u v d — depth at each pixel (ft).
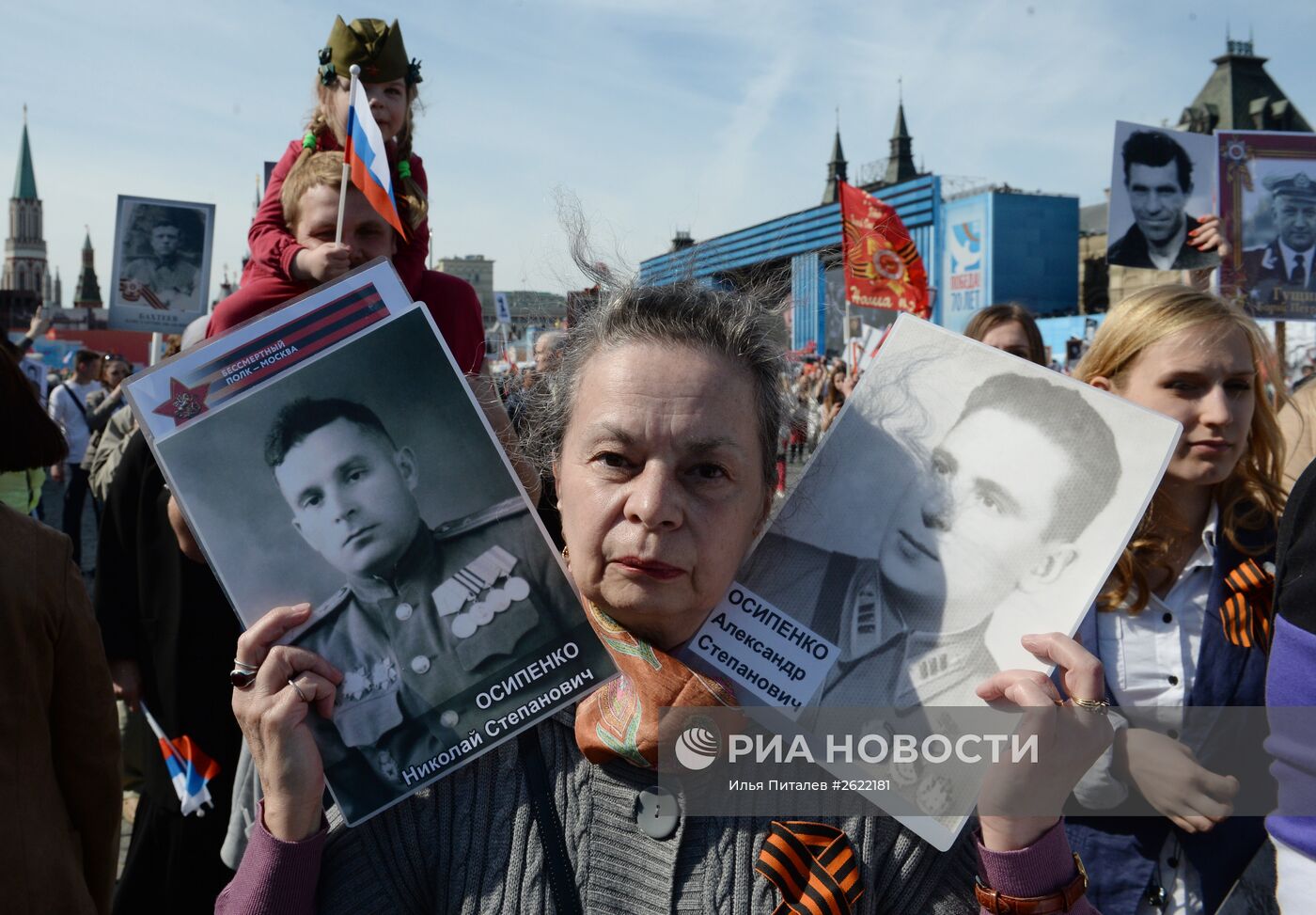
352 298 4.57
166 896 9.28
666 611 4.16
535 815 4.34
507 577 4.47
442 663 4.41
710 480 4.19
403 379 4.54
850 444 4.69
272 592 4.41
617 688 4.43
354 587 4.43
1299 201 19.39
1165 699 6.70
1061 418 4.52
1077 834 6.68
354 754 4.33
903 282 22.43
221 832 9.34
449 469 4.52
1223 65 199.52
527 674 4.42
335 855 4.42
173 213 23.94
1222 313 6.97
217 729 9.23
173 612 9.14
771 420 4.47
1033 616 4.31
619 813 4.30
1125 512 4.35
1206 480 6.81
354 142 8.53
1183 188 19.72
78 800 6.58
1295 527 4.81
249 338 4.51
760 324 4.43
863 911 4.08
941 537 4.49
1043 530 4.42
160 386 4.44
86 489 32.76
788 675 4.39
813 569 4.54
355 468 4.48
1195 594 6.88
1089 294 165.89
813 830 4.14
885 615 4.43
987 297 162.91
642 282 4.75
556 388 4.68
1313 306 19.38
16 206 394.73
